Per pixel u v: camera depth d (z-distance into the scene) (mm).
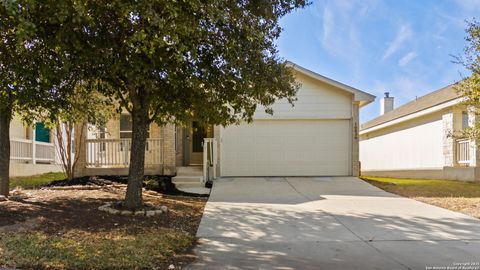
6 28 5602
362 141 26484
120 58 6262
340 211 9297
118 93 8250
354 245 6676
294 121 15375
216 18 5863
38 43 6059
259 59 7070
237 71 7125
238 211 9227
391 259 5918
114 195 10422
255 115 15281
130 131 15320
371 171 22953
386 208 9656
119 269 5328
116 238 6570
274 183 13570
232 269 5426
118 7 5449
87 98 9812
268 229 7684
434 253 6219
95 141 13836
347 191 12156
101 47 6082
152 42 5672
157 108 8688
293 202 10383
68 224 7258
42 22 5672
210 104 8281
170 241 6609
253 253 6199
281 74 7887
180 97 8125
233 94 7832
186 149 16984
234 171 15203
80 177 13516
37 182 14164
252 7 6977
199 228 7699
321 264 5676
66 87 7207
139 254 5844
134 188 8586
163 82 7590
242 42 6711
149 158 14031
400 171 19484
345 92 15367
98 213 8188
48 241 6195
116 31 6234
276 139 15328
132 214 8219
